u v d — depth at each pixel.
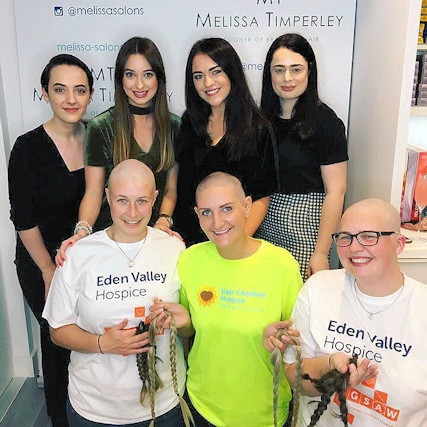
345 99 2.56
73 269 1.67
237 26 2.46
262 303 1.62
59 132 2.23
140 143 2.26
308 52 2.16
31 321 2.94
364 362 1.36
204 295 1.65
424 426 1.45
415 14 1.95
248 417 1.68
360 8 2.44
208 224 1.59
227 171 2.19
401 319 1.42
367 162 2.39
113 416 1.71
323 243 2.25
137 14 2.45
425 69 2.34
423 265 2.24
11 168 2.19
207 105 2.21
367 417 1.45
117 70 2.17
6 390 2.85
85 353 1.68
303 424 1.61
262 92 2.31
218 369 1.66
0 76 2.51
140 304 1.65
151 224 2.32
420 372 1.38
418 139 2.76
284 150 2.28
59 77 2.10
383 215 1.41
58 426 2.50
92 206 2.23
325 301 1.53
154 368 1.57
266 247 1.69
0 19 2.46
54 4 2.42
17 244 2.38
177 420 1.80
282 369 1.57
